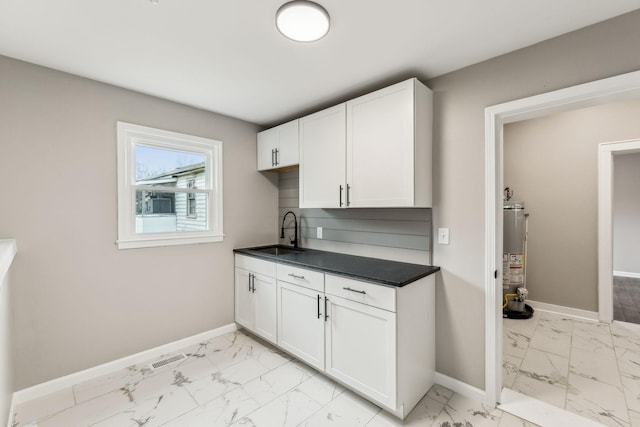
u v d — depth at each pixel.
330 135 2.46
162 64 1.97
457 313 2.04
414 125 1.94
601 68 1.53
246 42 1.71
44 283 2.01
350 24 1.54
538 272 3.69
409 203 1.96
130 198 2.42
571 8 1.42
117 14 1.46
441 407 1.89
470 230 1.98
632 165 5.77
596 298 3.32
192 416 1.81
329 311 2.09
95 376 2.20
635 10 1.44
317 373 2.28
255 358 2.51
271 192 3.45
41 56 1.87
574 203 3.46
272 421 1.77
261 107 2.77
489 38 1.67
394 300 1.71
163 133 2.54
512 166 3.87
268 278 2.63
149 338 2.49
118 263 2.33
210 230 2.93
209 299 2.89
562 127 3.53
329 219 2.94
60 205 2.06
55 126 2.04
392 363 1.72
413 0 1.37
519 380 2.15
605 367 2.32
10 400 1.72
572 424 1.71
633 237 5.78
